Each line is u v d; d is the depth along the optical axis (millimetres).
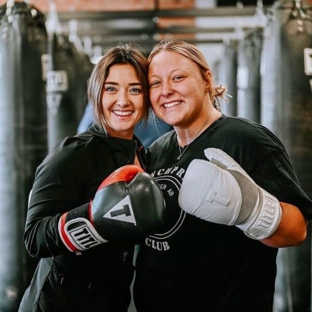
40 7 6809
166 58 1598
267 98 2629
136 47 1800
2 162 2553
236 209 1320
